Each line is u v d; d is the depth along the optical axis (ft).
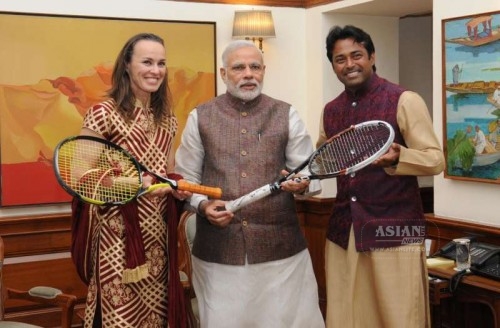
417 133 7.91
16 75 14.69
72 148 7.71
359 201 8.24
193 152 8.87
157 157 8.32
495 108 12.06
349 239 8.32
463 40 12.66
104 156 7.82
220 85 17.04
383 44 18.10
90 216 8.29
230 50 8.64
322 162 8.10
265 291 8.62
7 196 14.74
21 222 14.82
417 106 7.98
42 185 15.05
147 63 8.03
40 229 15.07
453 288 10.05
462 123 12.78
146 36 8.16
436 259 11.03
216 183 8.63
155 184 7.89
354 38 8.20
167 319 8.50
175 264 8.44
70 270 15.49
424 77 20.35
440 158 7.83
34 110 14.89
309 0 17.75
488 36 12.12
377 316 8.36
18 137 14.78
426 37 20.18
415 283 8.10
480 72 12.33
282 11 17.70
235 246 8.55
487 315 11.51
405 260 8.11
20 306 15.12
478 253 10.42
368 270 8.30
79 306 15.60
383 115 8.14
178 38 16.31
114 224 8.04
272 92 17.74
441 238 13.24
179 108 16.39
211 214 8.25
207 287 8.73
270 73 17.66
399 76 19.99
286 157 8.90
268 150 8.62
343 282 8.48
